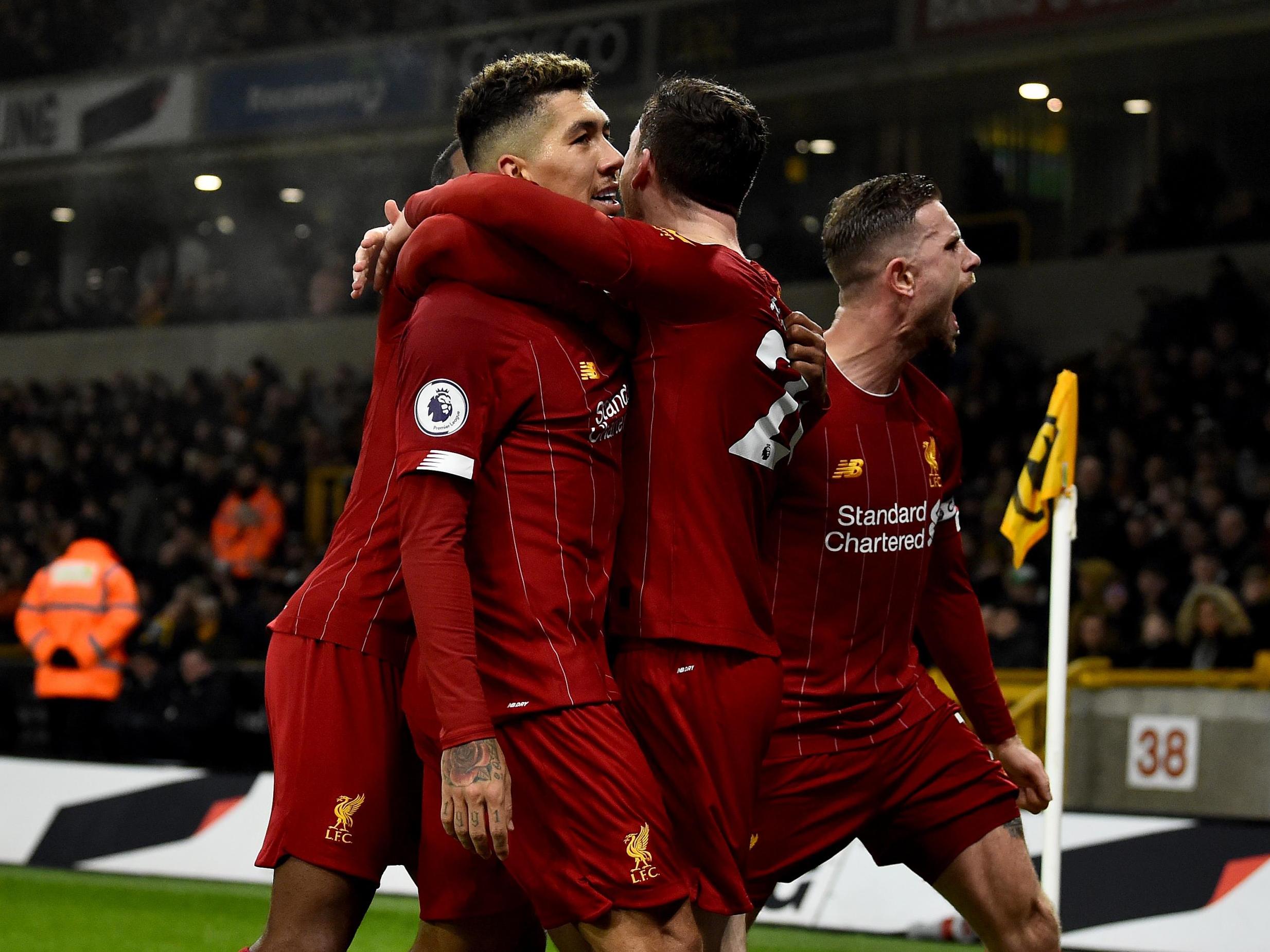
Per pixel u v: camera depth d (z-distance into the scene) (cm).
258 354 2294
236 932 788
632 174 351
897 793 402
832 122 1934
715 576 331
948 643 436
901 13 1738
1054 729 489
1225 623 997
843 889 784
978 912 401
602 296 326
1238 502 1263
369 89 2102
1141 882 718
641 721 332
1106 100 1820
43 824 1035
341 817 348
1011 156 1878
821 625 394
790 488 388
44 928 791
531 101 339
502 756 299
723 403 329
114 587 1272
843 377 396
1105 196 1831
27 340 2508
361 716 350
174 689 1295
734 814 334
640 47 1892
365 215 2395
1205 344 1505
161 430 2103
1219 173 1684
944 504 425
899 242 392
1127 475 1335
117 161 2312
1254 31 1534
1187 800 809
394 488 354
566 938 322
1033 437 1495
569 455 318
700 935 320
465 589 302
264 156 2206
